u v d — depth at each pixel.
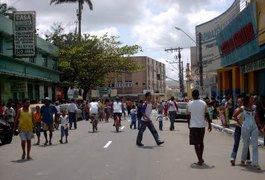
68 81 57.91
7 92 36.50
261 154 15.27
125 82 118.12
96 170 12.19
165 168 12.40
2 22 35.28
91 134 24.78
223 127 27.62
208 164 13.06
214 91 56.50
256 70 30.61
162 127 29.17
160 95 105.88
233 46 31.00
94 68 57.59
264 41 22.33
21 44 37.19
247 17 25.28
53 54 52.75
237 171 11.78
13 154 16.47
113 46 59.25
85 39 57.78
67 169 12.48
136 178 10.87
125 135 23.70
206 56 51.00
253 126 12.29
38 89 47.19
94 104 27.09
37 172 12.12
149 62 125.69
